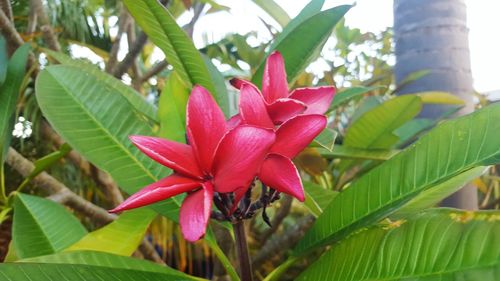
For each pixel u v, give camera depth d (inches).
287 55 15.2
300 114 8.8
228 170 8.0
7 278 8.1
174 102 15.2
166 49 14.2
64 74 13.9
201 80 14.7
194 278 11.0
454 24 22.7
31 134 31.5
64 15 34.2
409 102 19.8
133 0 12.7
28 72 21.8
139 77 26.1
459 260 7.3
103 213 22.1
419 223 8.3
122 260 11.3
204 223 7.3
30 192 32.7
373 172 10.8
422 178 9.9
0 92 17.8
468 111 22.7
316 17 14.9
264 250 23.5
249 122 8.7
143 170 13.3
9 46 19.7
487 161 8.9
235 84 9.6
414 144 10.3
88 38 35.9
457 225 7.7
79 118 13.5
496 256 7.0
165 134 15.1
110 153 13.3
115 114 13.7
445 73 22.5
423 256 7.9
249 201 9.5
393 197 10.2
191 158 8.3
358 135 21.1
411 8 23.2
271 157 8.4
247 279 10.5
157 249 38.0
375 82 31.2
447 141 9.8
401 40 23.5
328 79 29.4
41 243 14.9
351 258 9.5
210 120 8.3
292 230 23.0
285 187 8.2
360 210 10.7
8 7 19.3
